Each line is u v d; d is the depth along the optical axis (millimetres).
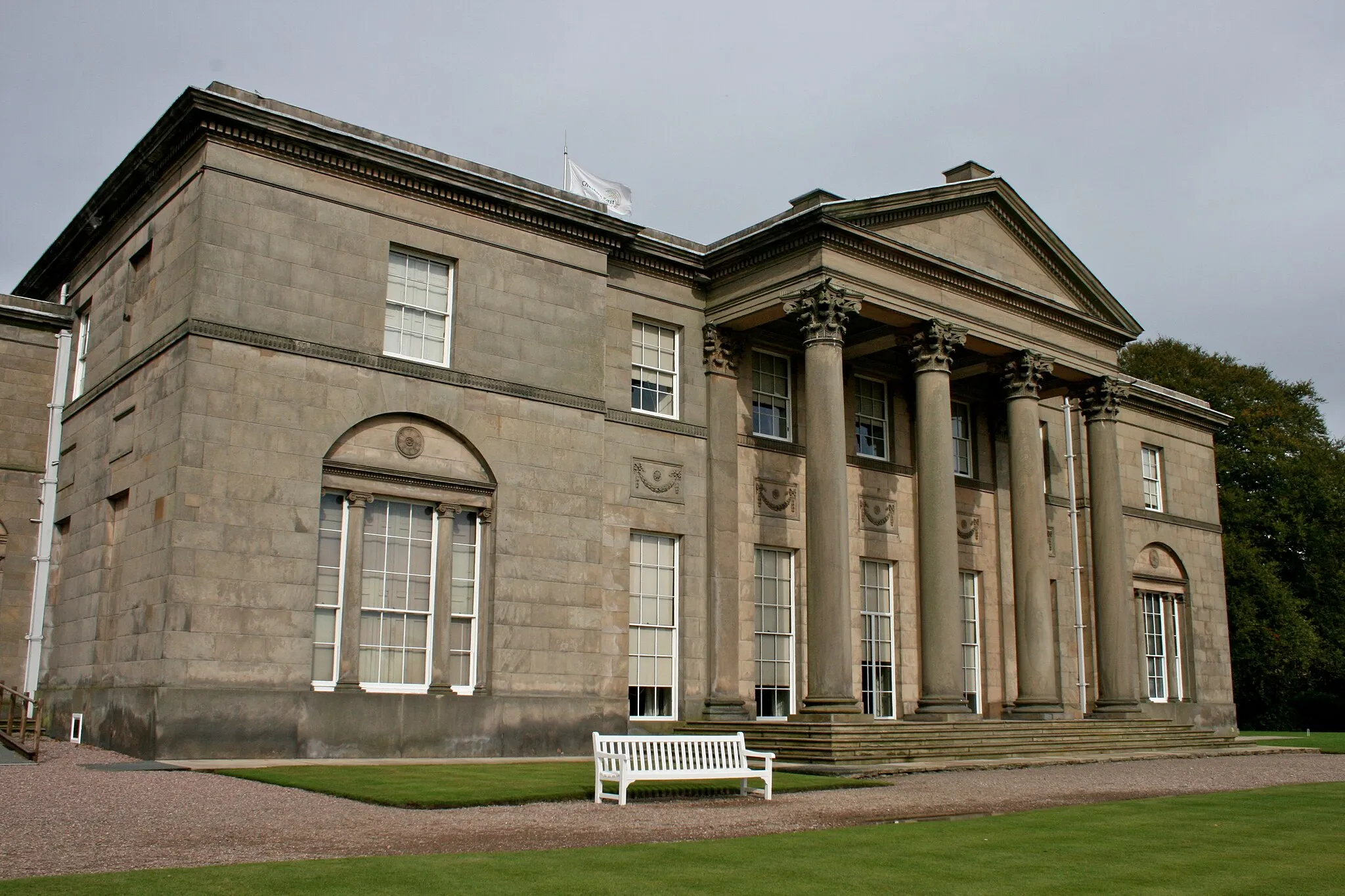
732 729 27219
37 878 8953
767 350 32906
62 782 16453
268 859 10367
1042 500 32969
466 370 26109
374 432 24531
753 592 30984
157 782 16844
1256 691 57719
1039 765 25891
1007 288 32469
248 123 23297
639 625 29078
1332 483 59625
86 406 27141
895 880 9758
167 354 23109
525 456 26703
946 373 30641
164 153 24359
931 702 28656
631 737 16781
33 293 32688
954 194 31562
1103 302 35781
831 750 24391
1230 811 16172
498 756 25078
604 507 28531
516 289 27281
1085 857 11375
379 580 24406
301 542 23000
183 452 21891
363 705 23312
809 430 28125
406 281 25859
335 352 24062
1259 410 61469
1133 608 43281
